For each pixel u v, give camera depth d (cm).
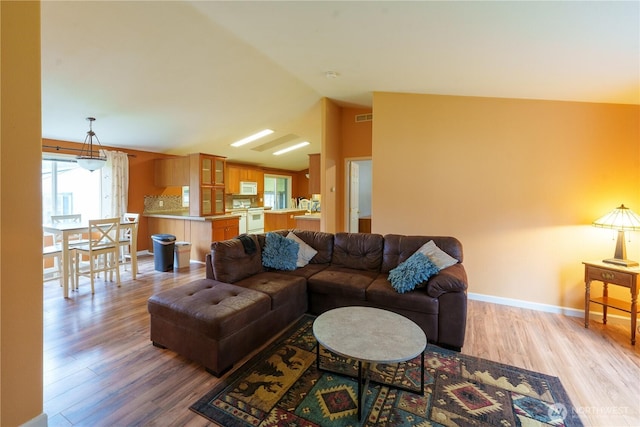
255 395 194
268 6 219
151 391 197
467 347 255
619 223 271
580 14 161
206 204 567
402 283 270
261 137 646
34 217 151
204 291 259
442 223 375
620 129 299
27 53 146
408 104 388
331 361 233
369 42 250
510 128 340
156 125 482
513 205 342
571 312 320
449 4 173
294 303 294
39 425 153
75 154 499
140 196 601
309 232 386
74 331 279
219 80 375
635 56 199
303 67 341
